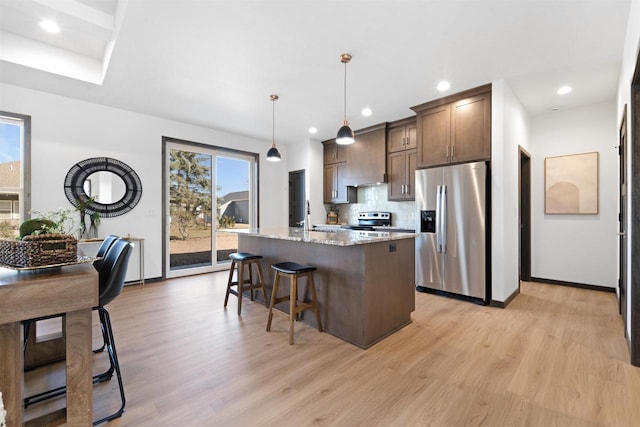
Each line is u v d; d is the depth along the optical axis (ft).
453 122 12.08
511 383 6.03
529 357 7.09
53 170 11.91
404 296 9.04
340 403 5.42
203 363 6.84
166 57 9.16
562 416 5.05
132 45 8.50
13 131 11.35
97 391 5.74
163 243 14.96
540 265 14.44
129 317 9.78
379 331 8.09
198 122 15.64
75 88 11.41
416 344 7.84
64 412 4.87
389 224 16.99
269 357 7.14
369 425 4.86
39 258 4.19
